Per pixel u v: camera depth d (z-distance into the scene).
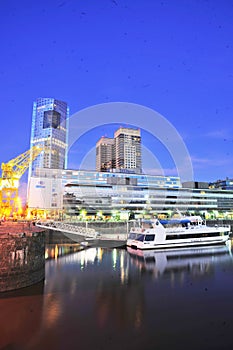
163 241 44.47
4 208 79.75
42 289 19.75
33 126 131.00
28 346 11.47
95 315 14.85
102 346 11.45
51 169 90.56
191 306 16.45
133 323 13.86
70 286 20.73
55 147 126.81
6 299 17.16
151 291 19.64
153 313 15.23
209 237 48.00
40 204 84.25
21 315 14.69
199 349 11.20
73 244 50.19
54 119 130.38
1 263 18.52
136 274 25.38
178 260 33.50
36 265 21.52
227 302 17.19
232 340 11.95
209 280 23.17
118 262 31.89
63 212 88.62
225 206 120.00
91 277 23.95
